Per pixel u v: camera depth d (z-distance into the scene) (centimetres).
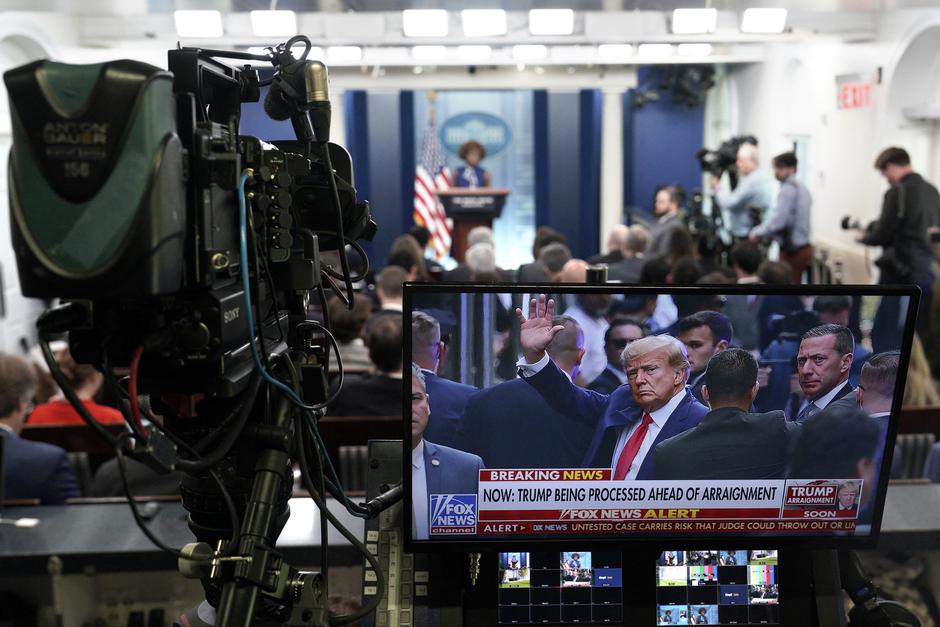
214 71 115
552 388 134
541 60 918
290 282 121
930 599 202
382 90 1308
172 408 116
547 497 138
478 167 1189
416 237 828
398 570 140
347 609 208
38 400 402
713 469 138
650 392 136
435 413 134
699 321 134
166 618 217
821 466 140
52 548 213
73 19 703
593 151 1366
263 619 119
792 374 137
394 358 342
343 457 328
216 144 105
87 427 338
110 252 95
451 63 908
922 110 752
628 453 137
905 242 653
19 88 96
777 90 1105
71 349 108
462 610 140
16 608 212
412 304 131
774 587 144
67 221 96
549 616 142
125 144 95
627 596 142
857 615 149
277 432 117
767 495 140
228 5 607
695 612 143
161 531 222
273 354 118
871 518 142
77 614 214
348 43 659
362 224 133
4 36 646
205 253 104
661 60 939
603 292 133
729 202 922
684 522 141
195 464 108
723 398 137
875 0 666
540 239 711
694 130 1414
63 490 284
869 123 835
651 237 846
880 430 139
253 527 113
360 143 1334
